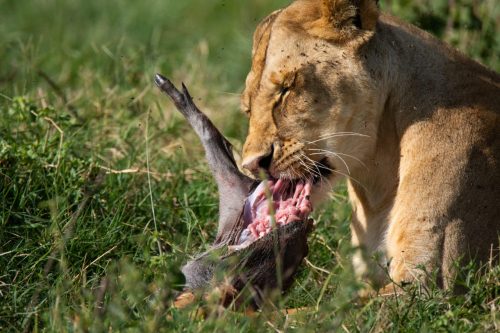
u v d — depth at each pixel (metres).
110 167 11.73
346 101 10.30
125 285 8.90
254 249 9.27
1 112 12.67
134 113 14.29
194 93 15.81
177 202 11.94
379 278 10.22
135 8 20.45
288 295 9.35
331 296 9.63
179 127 14.03
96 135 13.16
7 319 9.21
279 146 10.30
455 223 9.94
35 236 10.56
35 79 15.03
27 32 19.30
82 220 10.66
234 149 13.01
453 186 9.99
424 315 9.05
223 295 8.93
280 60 10.34
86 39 18.53
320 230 11.47
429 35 10.86
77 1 20.97
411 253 9.91
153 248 10.80
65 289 9.32
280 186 10.35
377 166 10.54
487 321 8.96
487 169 10.12
